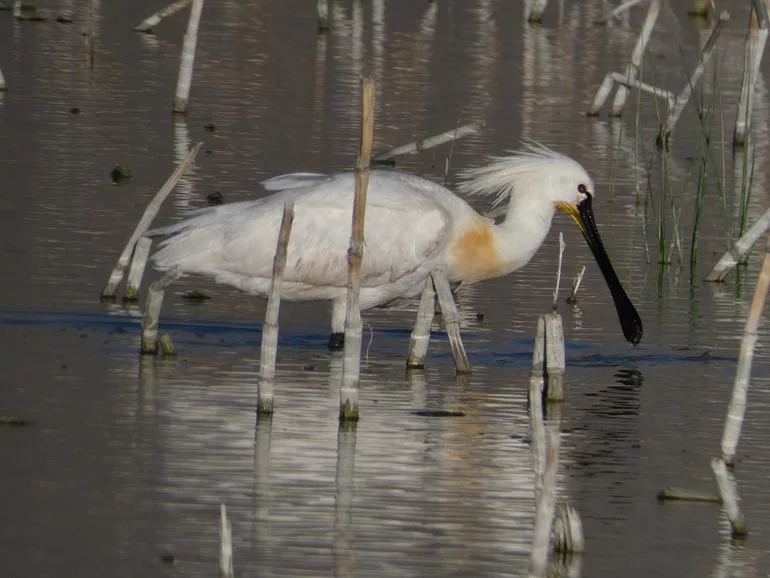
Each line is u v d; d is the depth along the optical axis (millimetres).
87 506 10703
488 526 10742
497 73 35000
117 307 16406
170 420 12773
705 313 17938
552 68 36219
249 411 13164
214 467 11648
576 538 10398
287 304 17406
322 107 29656
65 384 13625
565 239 21312
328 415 13188
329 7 44688
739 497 11609
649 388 14680
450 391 14227
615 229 22031
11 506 10625
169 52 34969
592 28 43250
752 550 10578
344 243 15188
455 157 25719
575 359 15711
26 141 24703
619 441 12938
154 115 27906
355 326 12914
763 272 11781
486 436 12844
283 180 16094
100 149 24547
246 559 9906
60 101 28453
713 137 29703
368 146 12195
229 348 15273
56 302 16344
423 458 12172
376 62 35406
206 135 26406
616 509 11297
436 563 10023
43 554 9844
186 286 17656
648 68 36469
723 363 15703
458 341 14891
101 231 19406
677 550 10531
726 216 23219
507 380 14734
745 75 28031
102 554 9883
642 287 19109
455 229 15883
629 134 29344
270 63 34406
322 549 10156
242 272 15086
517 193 16422
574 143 27938
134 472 11445
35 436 12156
